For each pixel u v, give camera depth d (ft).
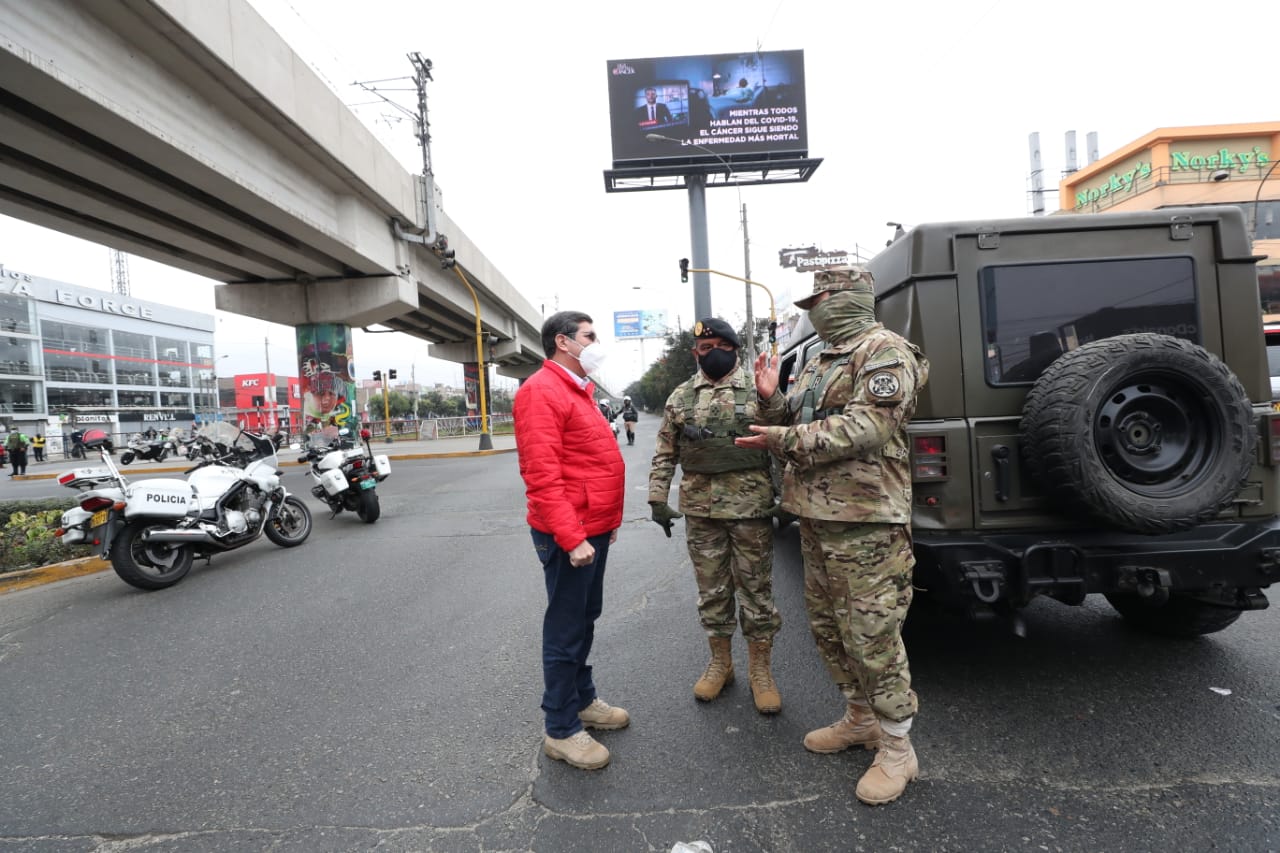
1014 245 10.28
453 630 13.85
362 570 19.52
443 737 9.37
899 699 7.52
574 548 7.95
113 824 7.61
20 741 9.70
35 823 7.68
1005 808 7.24
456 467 54.85
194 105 36.78
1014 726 8.93
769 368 9.25
